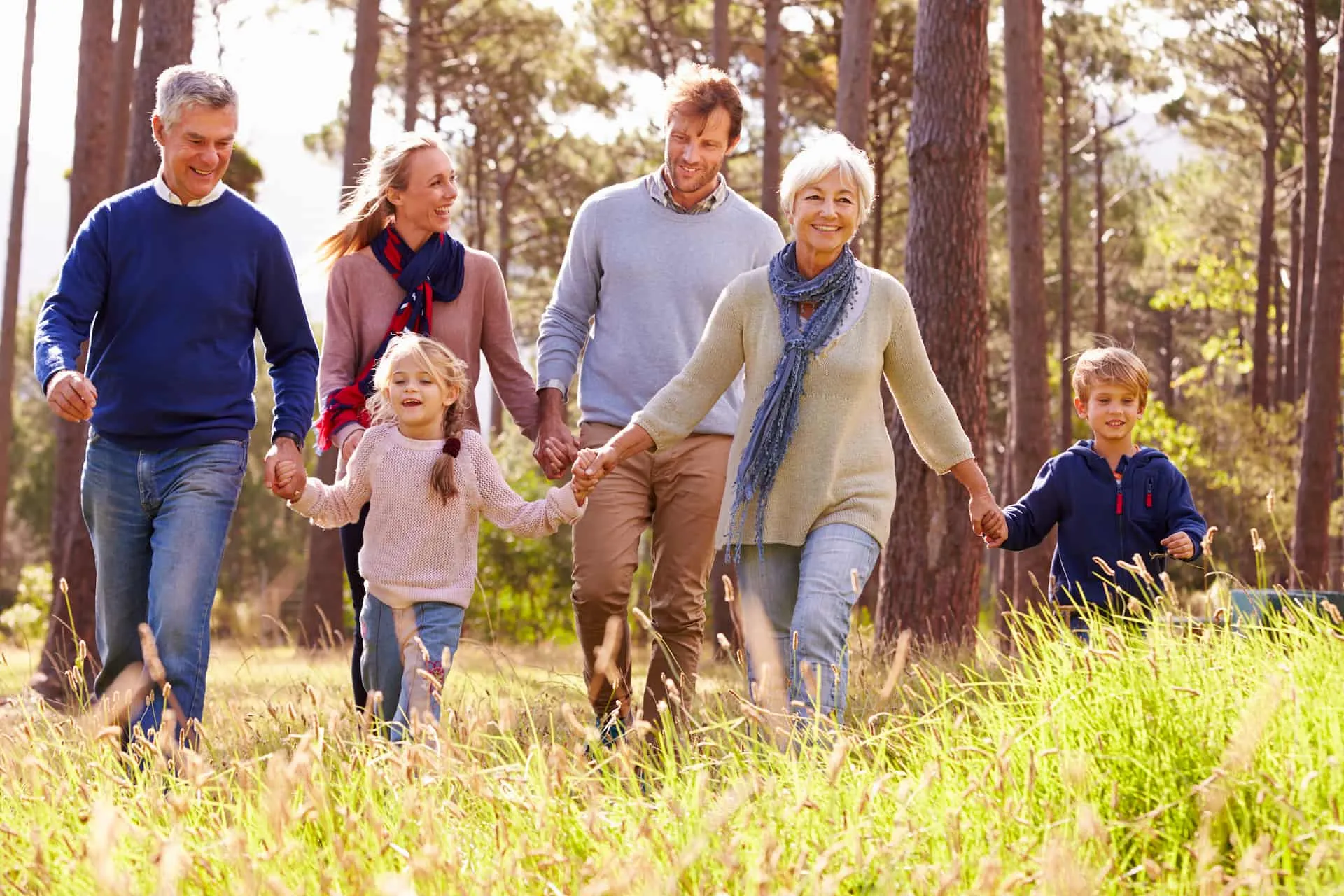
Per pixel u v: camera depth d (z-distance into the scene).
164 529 4.15
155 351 4.16
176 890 2.23
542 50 29.86
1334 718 2.94
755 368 4.10
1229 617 3.65
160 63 10.99
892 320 4.12
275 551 41.25
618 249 4.94
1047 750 2.90
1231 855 2.57
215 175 4.26
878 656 6.24
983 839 2.56
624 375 4.90
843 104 15.42
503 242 33.91
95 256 4.21
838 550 3.92
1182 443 24.39
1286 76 29.47
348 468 4.34
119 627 4.30
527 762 2.87
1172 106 33.62
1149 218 40.88
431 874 2.26
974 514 4.38
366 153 17.59
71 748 3.34
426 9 26.30
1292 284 30.06
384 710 4.29
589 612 4.77
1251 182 34.75
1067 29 32.38
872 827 2.61
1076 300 40.59
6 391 21.83
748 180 28.02
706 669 7.12
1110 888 2.38
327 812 2.52
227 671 6.77
